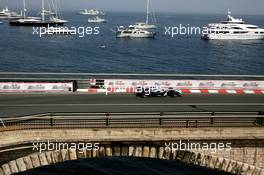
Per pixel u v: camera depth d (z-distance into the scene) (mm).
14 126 28422
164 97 44531
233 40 186375
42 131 28125
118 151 28938
